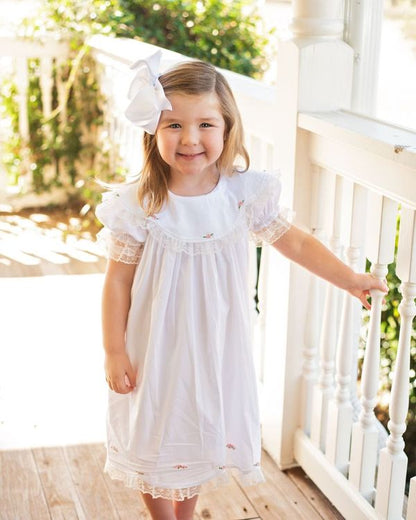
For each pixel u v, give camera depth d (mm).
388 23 2477
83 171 5402
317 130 2111
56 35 5121
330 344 2355
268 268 2648
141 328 1902
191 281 1850
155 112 1743
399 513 2086
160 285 1847
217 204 1874
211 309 1864
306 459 2473
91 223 5121
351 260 2172
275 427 2582
